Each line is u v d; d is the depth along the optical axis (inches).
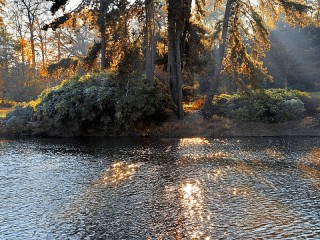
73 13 1058.1
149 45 1109.1
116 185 528.7
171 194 481.4
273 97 1088.8
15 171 624.7
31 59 2075.5
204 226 374.0
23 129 1110.4
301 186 511.5
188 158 716.0
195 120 1106.1
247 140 945.5
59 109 1058.7
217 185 520.4
